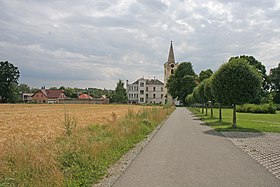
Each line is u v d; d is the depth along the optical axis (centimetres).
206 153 1189
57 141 1185
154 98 15438
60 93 13762
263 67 8038
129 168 916
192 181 762
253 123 2888
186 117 4028
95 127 1847
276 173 849
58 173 718
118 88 13525
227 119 3528
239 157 1102
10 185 634
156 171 876
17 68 9894
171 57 12988
